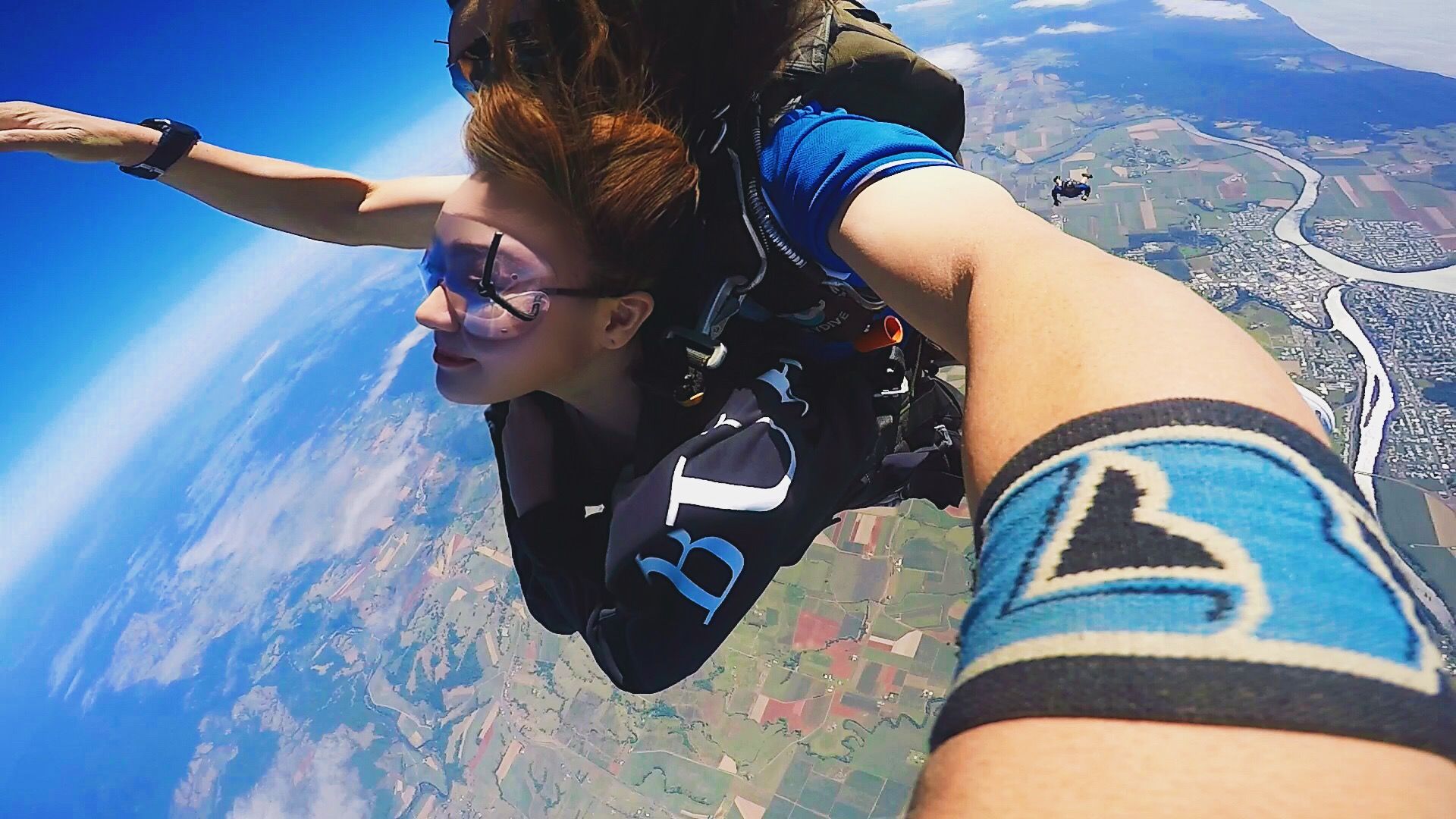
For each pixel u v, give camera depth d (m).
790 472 0.64
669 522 0.60
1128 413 0.27
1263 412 0.26
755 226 0.60
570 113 0.55
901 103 0.62
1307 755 0.18
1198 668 0.20
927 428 0.86
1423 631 0.22
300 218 1.02
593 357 0.64
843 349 0.72
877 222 0.48
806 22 0.60
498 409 0.81
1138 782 0.18
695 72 0.59
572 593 0.70
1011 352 0.32
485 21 0.71
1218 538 0.23
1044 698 0.21
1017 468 0.28
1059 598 0.23
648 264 0.61
